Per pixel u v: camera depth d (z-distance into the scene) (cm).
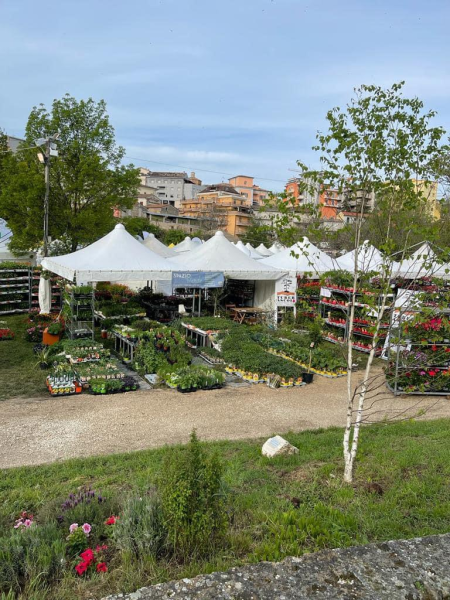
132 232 2434
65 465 640
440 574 296
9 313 1966
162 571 354
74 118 2161
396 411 960
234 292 2070
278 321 1820
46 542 393
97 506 458
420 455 644
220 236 1877
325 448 700
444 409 984
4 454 692
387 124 562
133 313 1667
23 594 336
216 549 385
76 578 358
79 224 2089
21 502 511
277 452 662
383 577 293
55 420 844
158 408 930
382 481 560
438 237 553
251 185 11006
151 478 560
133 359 1250
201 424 851
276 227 613
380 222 600
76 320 1382
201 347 1405
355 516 457
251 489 538
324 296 1698
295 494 516
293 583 287
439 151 563
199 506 381
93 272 1388
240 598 273
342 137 571
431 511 469
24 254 2256
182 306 1794
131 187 2305
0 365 1217
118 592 335
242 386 1116
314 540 405
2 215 2100
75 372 1073
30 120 2116
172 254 2606
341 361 1260
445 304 576
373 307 567
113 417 870
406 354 1058
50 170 2069
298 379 1143
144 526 383
